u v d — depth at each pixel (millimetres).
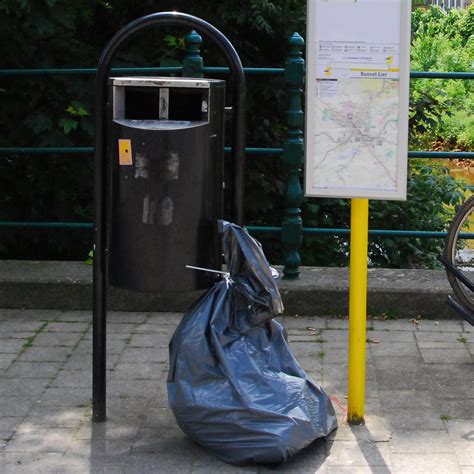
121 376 4926
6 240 7289
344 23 3992
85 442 4184
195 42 5980
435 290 5777
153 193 4039
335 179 4070
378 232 6141
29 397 4668
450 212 8320
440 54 20500
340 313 5852
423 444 4137
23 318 5812
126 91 4305
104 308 4270
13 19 6477
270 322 4137
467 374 4934
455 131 14062
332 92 4027
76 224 6352
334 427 4215
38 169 7211
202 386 3965
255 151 6055
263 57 7801
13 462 4016
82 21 7434
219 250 4207
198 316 4012
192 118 4332
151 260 4082
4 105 6875
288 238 5961
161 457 4039
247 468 3928
